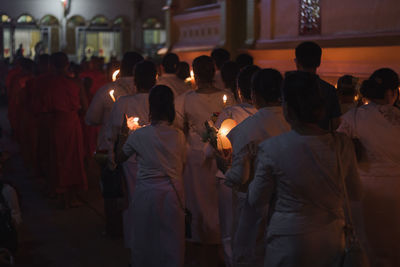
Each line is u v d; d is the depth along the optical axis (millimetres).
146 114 4117
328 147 2354
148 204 3404
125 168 4207
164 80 5234
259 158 2426
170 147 3410
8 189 4254
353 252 2312
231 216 3750
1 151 4543
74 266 4305
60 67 5984
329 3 6535
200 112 4160
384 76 3131
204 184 4324
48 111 5910
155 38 26859
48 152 6277
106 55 26672
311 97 2328
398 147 3053
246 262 3088
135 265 3504
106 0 26172
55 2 25781
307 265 2334
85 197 6469
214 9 9062
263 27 7863
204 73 4172
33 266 4305
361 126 3123
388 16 5688
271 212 2482
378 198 3105
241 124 2928
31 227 5293
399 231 3111
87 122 4898
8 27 25359
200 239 4426
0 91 17281
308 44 3326
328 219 2350
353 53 6070
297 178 2312
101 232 5145
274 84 2895
